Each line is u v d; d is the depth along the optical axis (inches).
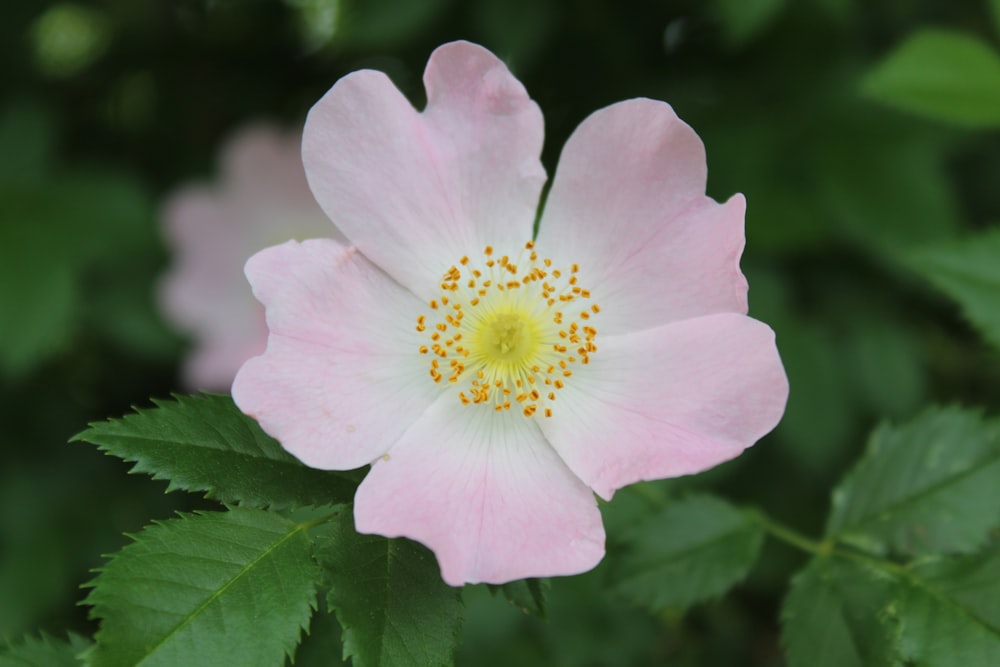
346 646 9.9
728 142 13.8
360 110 10.5
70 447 14.9
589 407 10.6
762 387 10.3
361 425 10.4
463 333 10.8
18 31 15.0
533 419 10.7
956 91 12.4
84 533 14.4
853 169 13.5
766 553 13.4
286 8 15.9
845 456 13.6
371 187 10.5
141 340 15.0
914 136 13.5
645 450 10.4
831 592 10.9
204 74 16.4
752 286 13.4
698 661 13.4
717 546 11.2
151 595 9.9
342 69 16.0
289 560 10.1
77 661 10.3
